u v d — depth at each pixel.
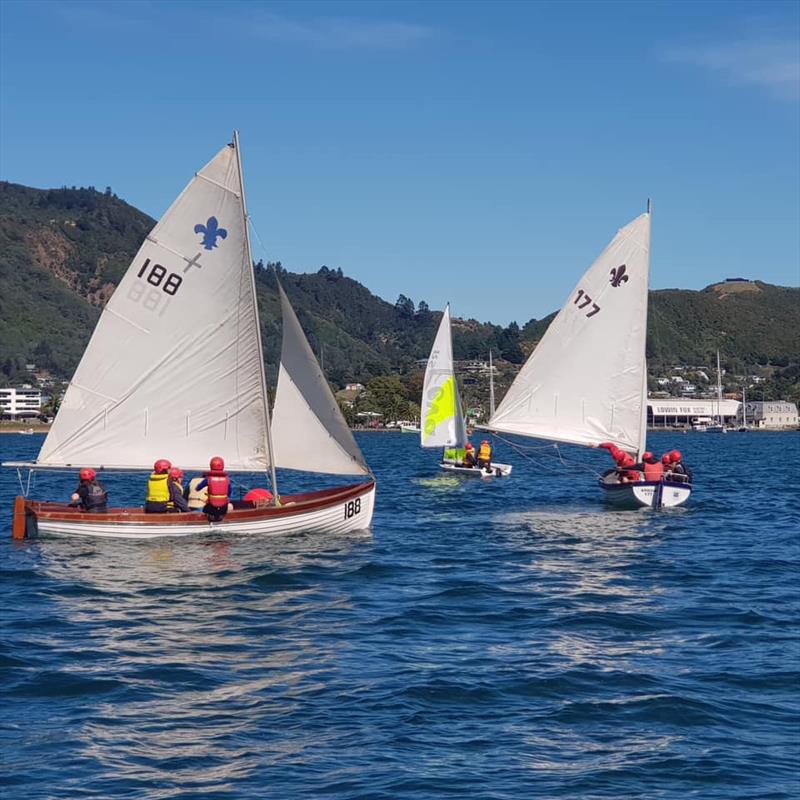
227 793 12.11
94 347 30.50
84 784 12.31
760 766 13.00
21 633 19.58
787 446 150.25
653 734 14.13
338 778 12.55
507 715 14.88
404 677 16.67
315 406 31.95
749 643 19.17
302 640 19.19
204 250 30.67
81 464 30.72
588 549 31.36
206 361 31.03
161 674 16.80
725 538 34.09
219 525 30.59
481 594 23.88
